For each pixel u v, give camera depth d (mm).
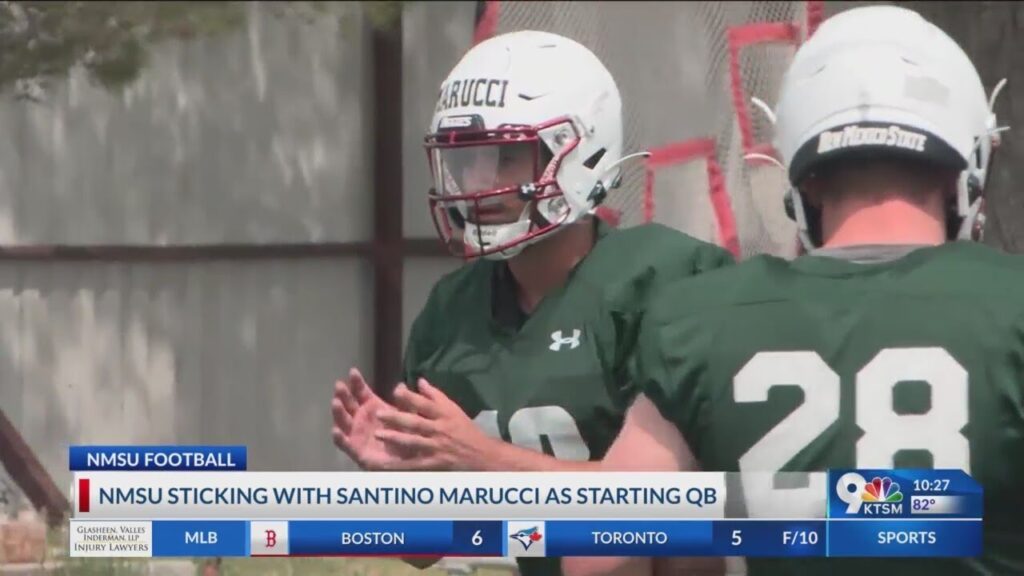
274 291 28531
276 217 28656
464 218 9836
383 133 28828
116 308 27172
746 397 6496
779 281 6637
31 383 26062
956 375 6320
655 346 6688
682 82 21578
